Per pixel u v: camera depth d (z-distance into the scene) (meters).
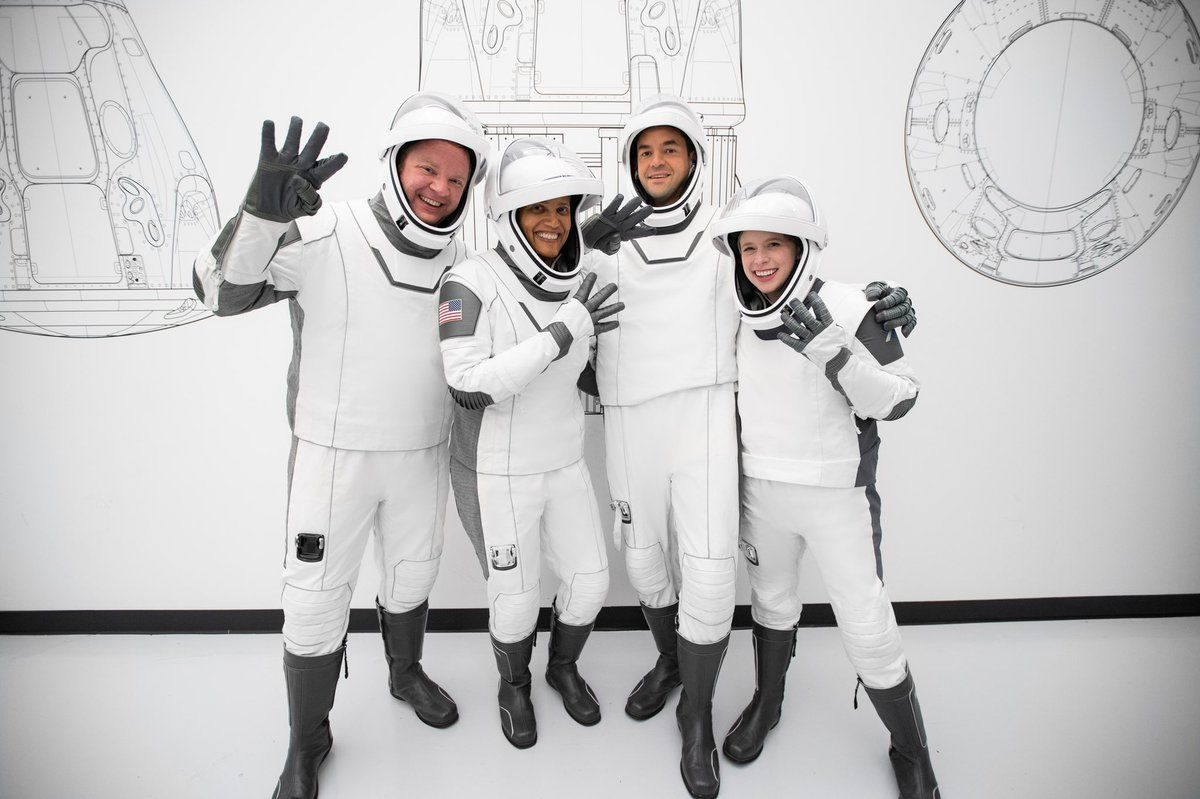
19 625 1.89
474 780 1.36
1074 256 1.80
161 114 1.68
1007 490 1.91
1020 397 1.87
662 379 1.26
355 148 1.70
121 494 1.84
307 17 1.65
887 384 1.10
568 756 1.43
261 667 1.74
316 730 1.33
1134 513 1.94
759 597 1.40
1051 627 1.94
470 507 1.32
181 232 1.74
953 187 1.75
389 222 1.20
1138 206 1.78
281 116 1.69
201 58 1.66
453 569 1.89
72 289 1.75
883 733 1.51
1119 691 1.65
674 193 1.29
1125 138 1.74
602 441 1.85
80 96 1.66
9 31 1.63
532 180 1.14
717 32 1.67
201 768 1.39
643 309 1.28
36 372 1.78
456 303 1.18
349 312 1.18
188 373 1.80
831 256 1.77
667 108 1.23
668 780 1.37
